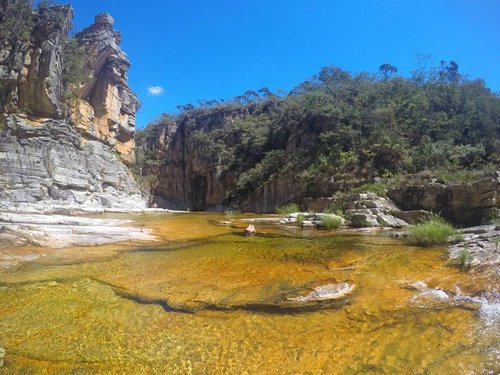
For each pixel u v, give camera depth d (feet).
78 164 96.22
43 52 93.25
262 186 126.41
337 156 102.17
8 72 88.38
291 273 23.82
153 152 202.80
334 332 15.12
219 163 167.32
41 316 16.85
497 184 50.80
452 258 25.66
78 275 23.49
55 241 33.27
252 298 19.12
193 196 191.21
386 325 15.56
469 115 97.30
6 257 27.61
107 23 124.77
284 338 14.69
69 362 12.92
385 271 23.47
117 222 50.47
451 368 12.21
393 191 67.51
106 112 122.72
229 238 39.22
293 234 42.52
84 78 114.32
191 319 16.62
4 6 91.20
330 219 49.08
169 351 13.75
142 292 20.18
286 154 125.49
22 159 80.02
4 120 83.10
